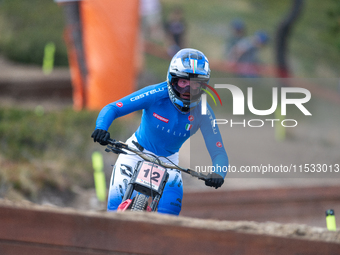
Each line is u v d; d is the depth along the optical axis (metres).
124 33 38.81
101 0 37.94
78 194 28.47
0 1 87.75
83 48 39.66
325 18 104.06
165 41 64.50
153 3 51.41
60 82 59.44
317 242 10.45
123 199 13.04
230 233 10.30
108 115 13.53
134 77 40.66
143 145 15.00
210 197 25.97
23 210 10.12
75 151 32.50
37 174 27.53
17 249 10.08
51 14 85.50
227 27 90.00
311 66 85.75
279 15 103.19
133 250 10.19
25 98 56.72
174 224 10.32
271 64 73.12
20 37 72.19
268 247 10.35
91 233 10.17
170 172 14.69
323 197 28.19
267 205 27.09
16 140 31.45
